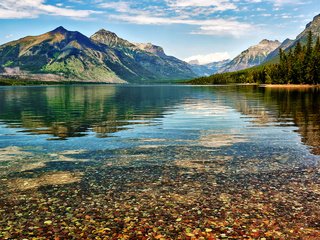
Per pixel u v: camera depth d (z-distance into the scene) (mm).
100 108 72500
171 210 14992
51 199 16453
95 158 25031
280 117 50125
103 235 12766
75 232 13023
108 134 36375
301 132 36312
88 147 29234
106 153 26719
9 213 14828
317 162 23219
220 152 26656
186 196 16703
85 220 14055
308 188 17734
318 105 70062
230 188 17812
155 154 26141
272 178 19547
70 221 13969
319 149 27500
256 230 13047
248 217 14188
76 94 155625
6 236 12734
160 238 12492
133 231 13055
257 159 24188
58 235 12805
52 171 21484
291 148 27984
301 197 16422
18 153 27047
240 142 30922
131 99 108812
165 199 16328
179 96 122312
